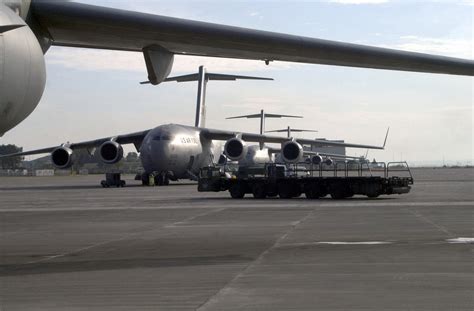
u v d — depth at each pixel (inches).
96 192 1685.5
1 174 5452.8
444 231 650.2
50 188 2010.3
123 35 397.1
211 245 571.5
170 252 529.7
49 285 383.2
